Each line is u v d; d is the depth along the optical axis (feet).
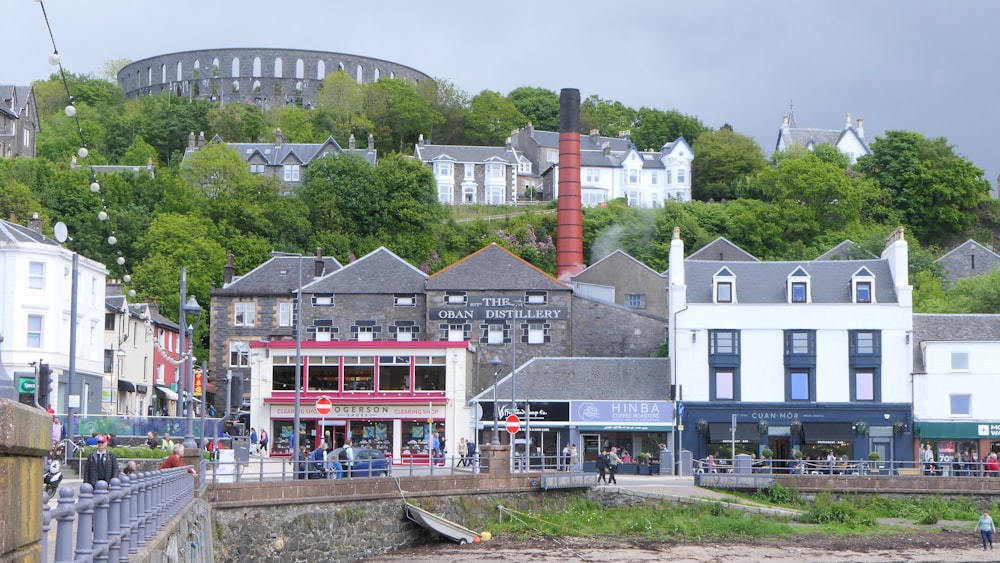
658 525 180.65
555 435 254.06
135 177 435.12
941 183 503.61
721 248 348.79
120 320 269.85
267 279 309.01
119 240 367.45
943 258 378.32
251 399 261.03
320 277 305.73
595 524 182.29
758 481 201.87
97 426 167.12
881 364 249.34
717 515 186.29
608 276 338.75
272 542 141.18
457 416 256.32
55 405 223.51
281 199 443.73
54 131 568.41
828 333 250.98
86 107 638.53
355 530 154.61
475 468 184.14
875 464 238.27
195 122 600.39
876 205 508.12
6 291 222.48
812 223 486.38
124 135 589.32
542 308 287.07
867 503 200.13
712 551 160.97
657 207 517.55
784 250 475.72
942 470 214.28
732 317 252.42
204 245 376.07
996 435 245.04
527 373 261.24
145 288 351.46
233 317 304.91
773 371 250.78
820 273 260.21
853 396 249.34
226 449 181.47
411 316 291.17
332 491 150.92
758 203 504.02
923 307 306.35
